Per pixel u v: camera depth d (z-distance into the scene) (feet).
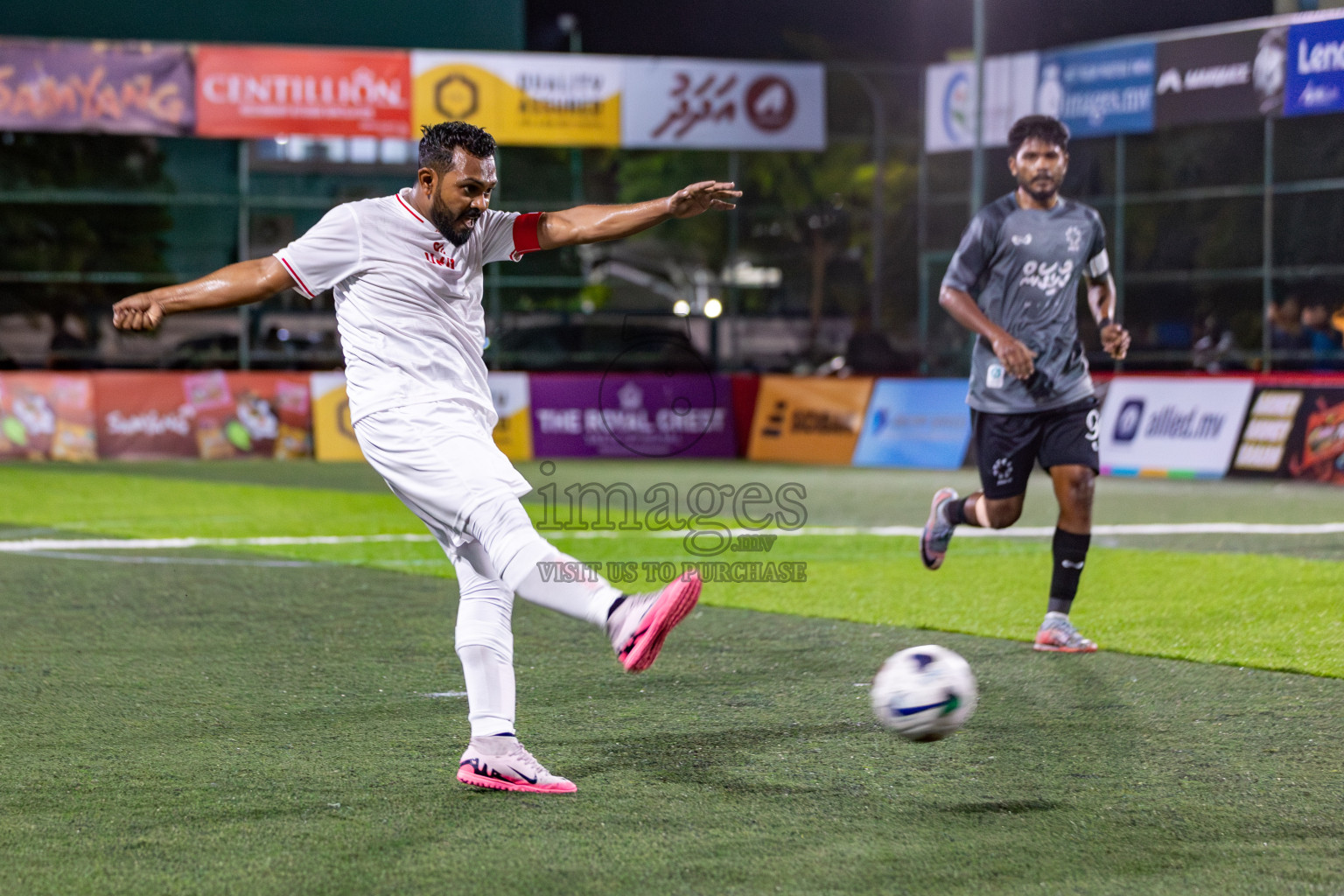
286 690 52.95
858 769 41.47
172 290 39.14
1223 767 41.52
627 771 41.32
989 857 33.55
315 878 32.09
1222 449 157.38
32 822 36.47
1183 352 215.10
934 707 40.22
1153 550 94.32
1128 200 196.95
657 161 244.63
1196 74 167.22
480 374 41.42
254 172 226.58
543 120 194.29
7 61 184.75
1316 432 150.30
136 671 56.44
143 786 39.83
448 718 48.37
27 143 223.30
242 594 76.64
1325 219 210.18
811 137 200.03
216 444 193.06
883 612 70.69
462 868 32.78
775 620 69.00
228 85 188.85
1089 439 60.54
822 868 32.76
